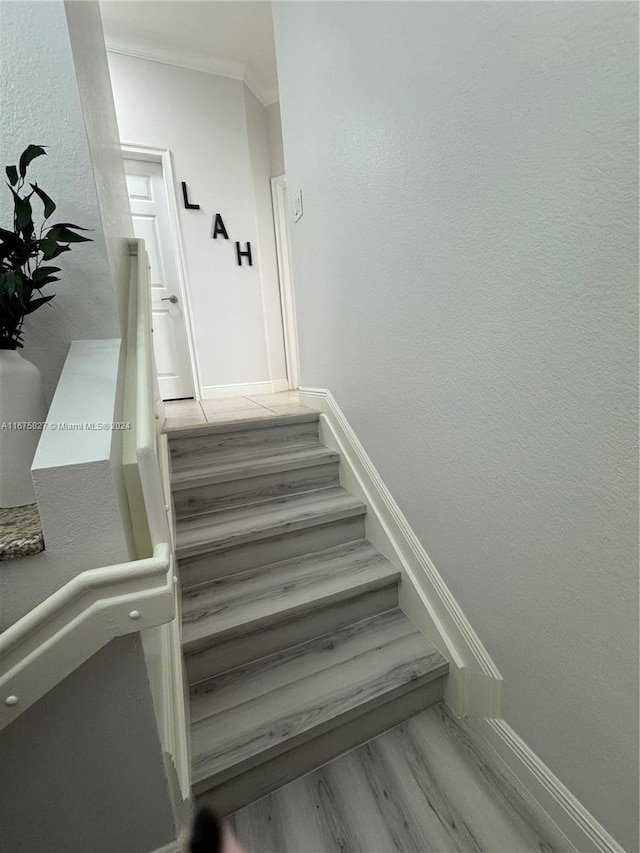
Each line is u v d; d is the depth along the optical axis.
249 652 1.22
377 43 1.16
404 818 0.95
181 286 3.07
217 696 1.11
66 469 0.61
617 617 0.70
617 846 0.76
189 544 1.34
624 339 0.62
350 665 1.21
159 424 1.68
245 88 3.08
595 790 0.79
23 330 0.93
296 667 1.21
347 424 1.72
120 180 1.60
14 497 0.74
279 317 3.53
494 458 0.93
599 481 0.69
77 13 0.96
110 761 0.74
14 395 0.72
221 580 1.40
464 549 1.09
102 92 1.31
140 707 0.73
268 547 1.48
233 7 2.48
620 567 0.68
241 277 3.28
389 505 1.45
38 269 0.75
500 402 0.89
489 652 1.04
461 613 1.13
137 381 0.87
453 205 0.96
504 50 0.76
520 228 0.78
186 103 2.90
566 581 0.79
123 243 1.42
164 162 2.89
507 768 1.01
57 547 0.63
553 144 0.69
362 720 1.12
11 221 0.89
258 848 0.90
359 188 1.38
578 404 0.71
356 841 0.91
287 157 1.97
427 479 1.21
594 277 0.65
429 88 0.98
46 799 0.72
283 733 1.00
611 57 0.58
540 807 0.93
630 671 0.69
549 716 0.88
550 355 0.75
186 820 0.85
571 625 0.79
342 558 1.52
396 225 1.20
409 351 1.22
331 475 1.83
